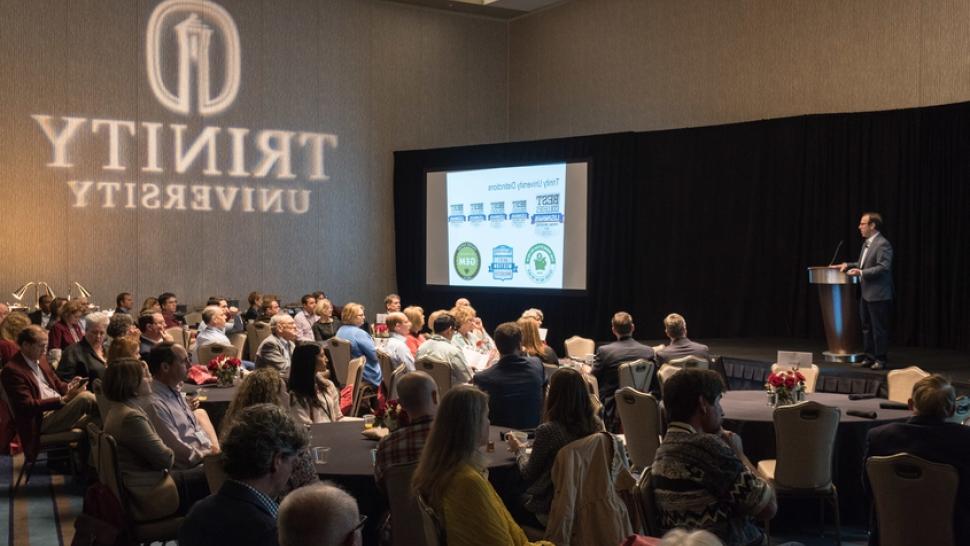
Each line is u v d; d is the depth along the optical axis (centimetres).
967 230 925
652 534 320
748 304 1113
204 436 498
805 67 1111
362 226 1423
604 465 355
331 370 866
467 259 1350
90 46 1210
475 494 273
